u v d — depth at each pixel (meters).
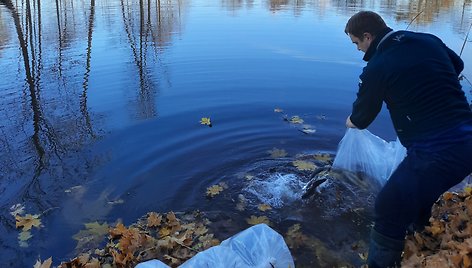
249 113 5.75
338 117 5.62
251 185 4.18
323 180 3.98
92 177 4.34
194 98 6.25
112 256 3.26
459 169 2.54
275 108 5.90
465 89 6.28
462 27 10.28
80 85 6.79
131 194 4.08
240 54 8.38
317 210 3.80
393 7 13.98
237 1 15.63
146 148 4.87
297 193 4.04
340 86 6.67
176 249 3.31
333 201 3.88
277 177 4.30
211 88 6.62
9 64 7.88
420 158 2.57
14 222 3.70
